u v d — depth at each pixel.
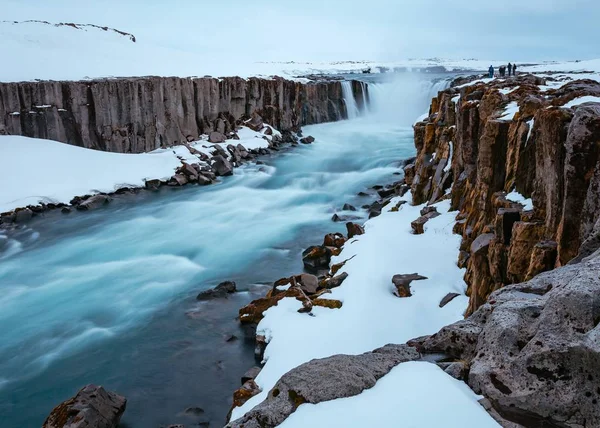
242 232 20.50
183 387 10.70
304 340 10.29
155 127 32.00
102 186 26.05
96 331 13.13
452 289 11.24
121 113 30.31
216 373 11.14
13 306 14.60
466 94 16.44
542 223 8.24
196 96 35.31
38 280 16.42
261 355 11.28
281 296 12.70
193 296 14.96
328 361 4.88
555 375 3.88
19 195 23.42
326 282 13.23
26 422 9.87
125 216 23.06
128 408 10.04
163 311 14.09
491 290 9.34
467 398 4.04
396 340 9.77
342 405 4.14
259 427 4.24
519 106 11.25
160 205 24.77
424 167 18.45
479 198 12.20
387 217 17.06
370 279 11.98
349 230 17.34
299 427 3.93
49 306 14.58
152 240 19.91
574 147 6.94
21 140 26.91
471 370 4.37
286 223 21.48
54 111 28.11
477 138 14.11
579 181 6.95
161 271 16.91
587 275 4.24
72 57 40.06
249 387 9.43
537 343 4.04
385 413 3.92
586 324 3.95
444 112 19.59
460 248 12.66
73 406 8.96
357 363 4.76
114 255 18.47
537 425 3.90
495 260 9.00
